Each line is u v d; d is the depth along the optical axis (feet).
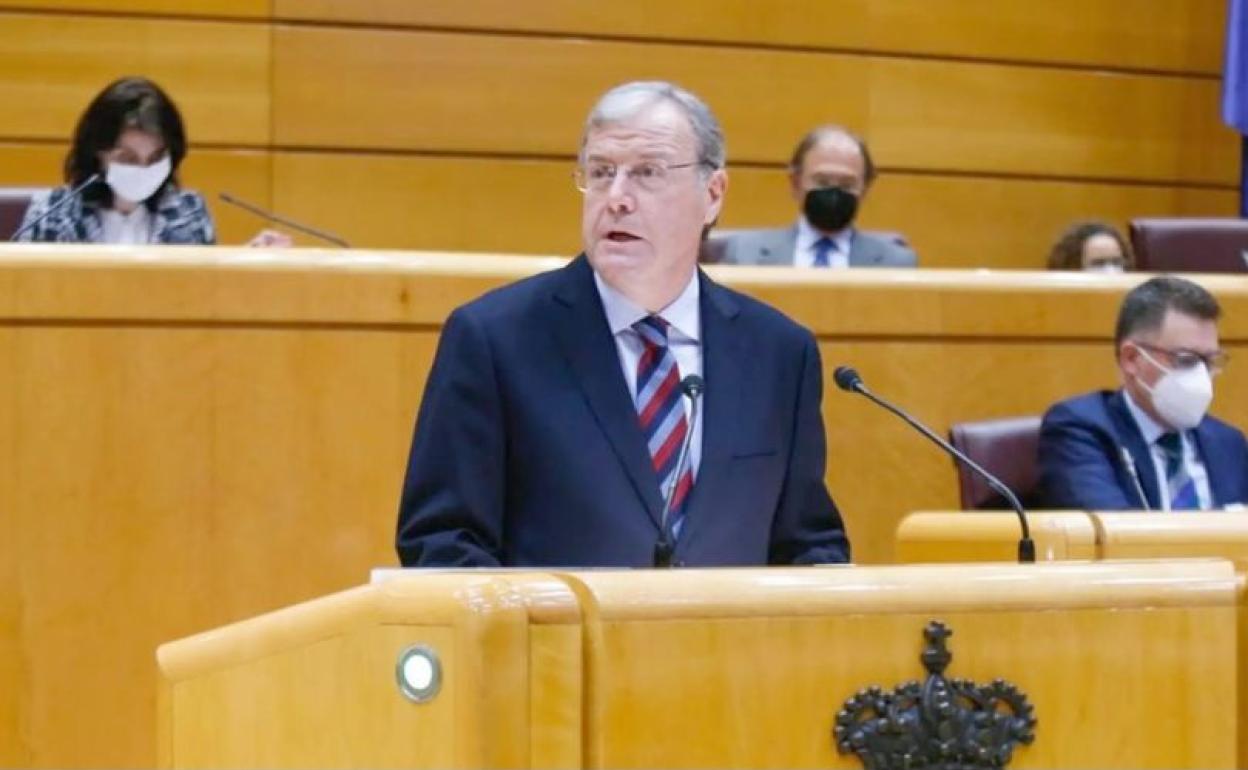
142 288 45.03
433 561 31.22
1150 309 50.57
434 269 46.98
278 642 23.62
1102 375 56.03
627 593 22.21
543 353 32.71
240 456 45.68
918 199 88.43
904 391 53.83
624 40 84.02
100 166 54.44
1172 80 92.89
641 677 22.12
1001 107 89.76
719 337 33.86
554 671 21.68
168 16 79.20
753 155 85.71
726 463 32.89
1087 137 91.25
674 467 32.78
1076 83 91.04
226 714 24.66
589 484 31.96
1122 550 37.65
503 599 21.53
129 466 44.96
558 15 83.20
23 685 44.27
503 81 82.53
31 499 44.42
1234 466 51.80
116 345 44.91
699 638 22.39
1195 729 24.34
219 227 79.51
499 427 32.24
